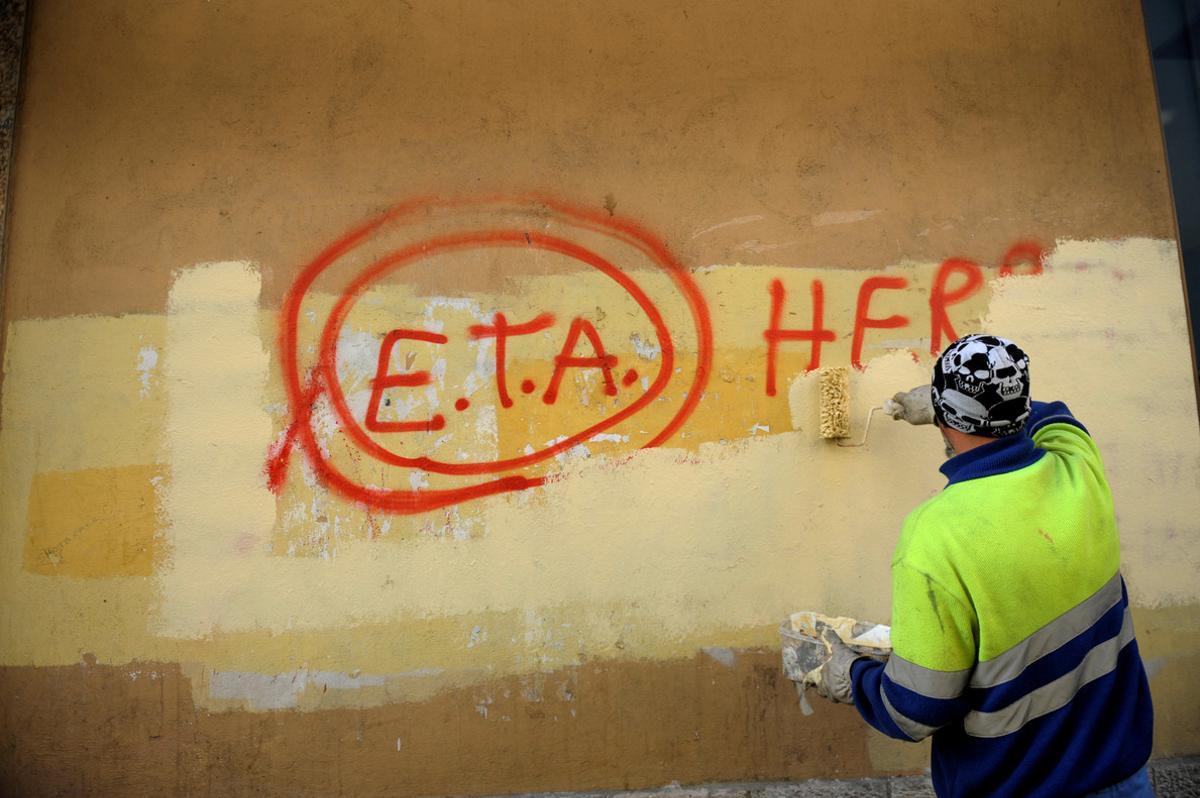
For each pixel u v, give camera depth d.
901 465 3.52
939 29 3.70
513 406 3.49
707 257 3.56
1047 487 2.09
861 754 3.46
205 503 3.42
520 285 3.53
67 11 3.61
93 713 3.36
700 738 3.44
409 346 3.49
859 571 3.49
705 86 3.63
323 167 3.55
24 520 3.41
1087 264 3.64
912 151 3.64
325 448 3.45
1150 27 3.80
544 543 3.45
